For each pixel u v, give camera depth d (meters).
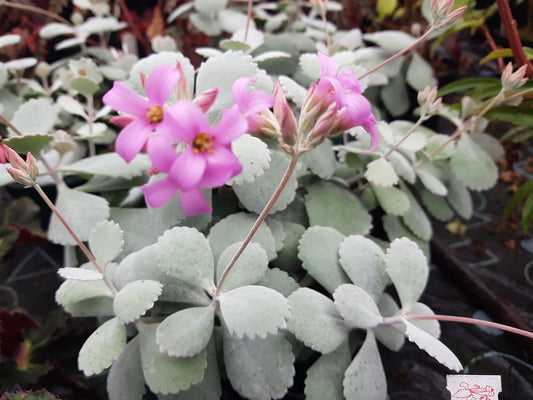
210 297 0.12
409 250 0.13
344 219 0.15
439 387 0.17
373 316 0.12
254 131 0.09
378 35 0.21
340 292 0.12
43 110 0.15
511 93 0.17
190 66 0.13
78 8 0.26
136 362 0.12
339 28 0.27
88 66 0.18
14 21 0.25
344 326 0.12
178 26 0.26
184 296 0.12
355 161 0.16
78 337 0.17
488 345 0.18
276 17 0.23
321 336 0.11
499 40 0.26
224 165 0.07
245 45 0.15
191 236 0.12
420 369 0.17
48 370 0.15
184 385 0.10
